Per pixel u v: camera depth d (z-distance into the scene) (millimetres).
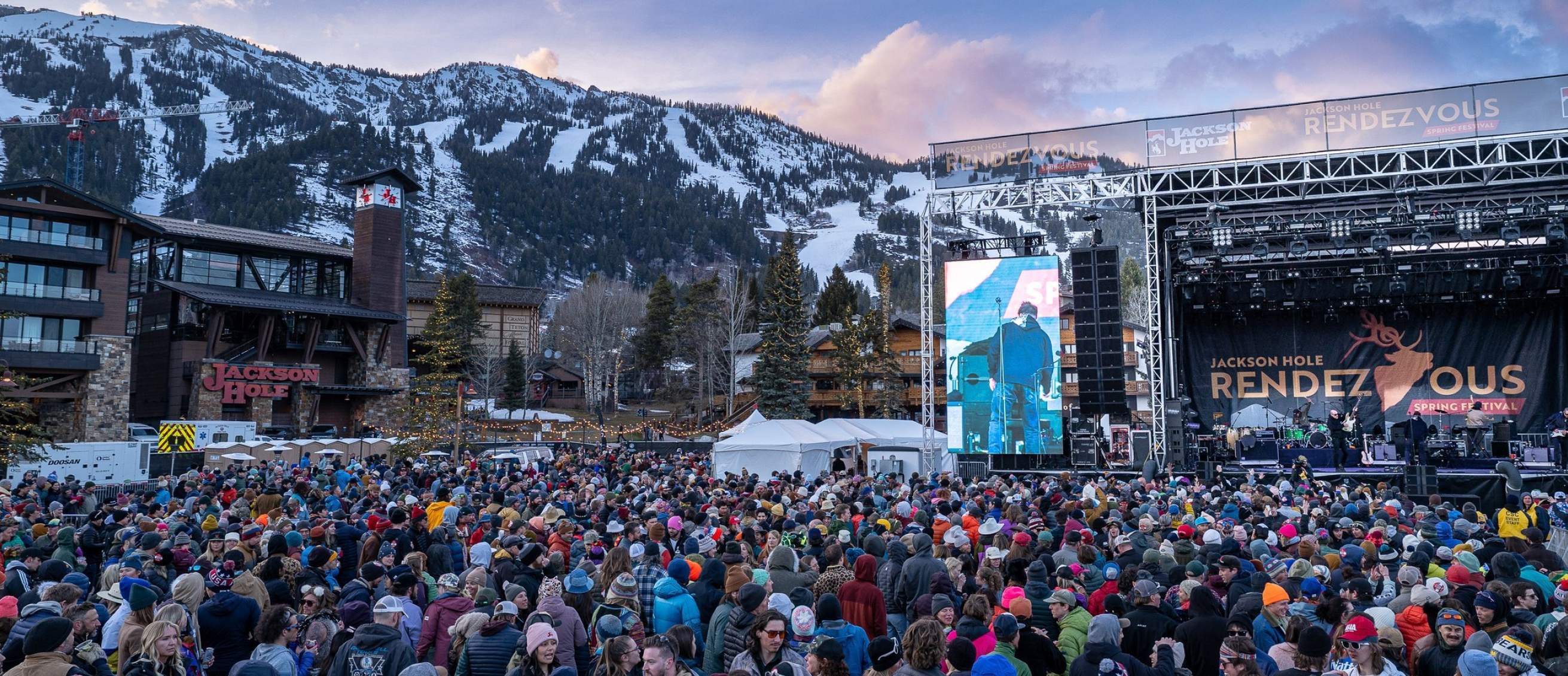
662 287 100000
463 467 30781
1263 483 29016
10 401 32094
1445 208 31547
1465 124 29531
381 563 10531
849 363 78875
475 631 8016
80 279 55344
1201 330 39438
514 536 11984
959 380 34656
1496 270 34406
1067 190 33844
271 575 9648
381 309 71375
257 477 25047
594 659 8445
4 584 9781
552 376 104000
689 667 7473
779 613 7219
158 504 17469
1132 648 8492
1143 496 21281
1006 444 34031
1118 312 33625
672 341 99000
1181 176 33094
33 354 51812
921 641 6703
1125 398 33594
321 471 27016
